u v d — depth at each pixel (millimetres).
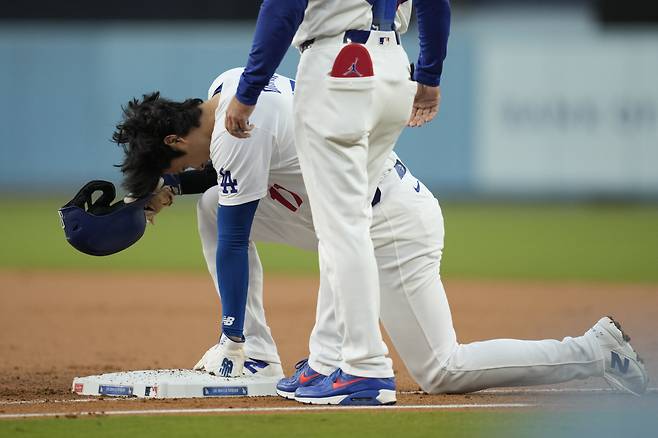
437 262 15836
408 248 15547
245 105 13812
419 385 16609
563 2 89938
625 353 15234
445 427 13117
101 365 21641
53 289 36031
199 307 32094
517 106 62250
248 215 15539
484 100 62406
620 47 61594
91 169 63688
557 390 16531
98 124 63438
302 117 14086
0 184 64500
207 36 64250
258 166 15305
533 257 45031
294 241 17375
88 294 34844
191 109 15742
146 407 14781
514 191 64250
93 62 63156
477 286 36594
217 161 15398
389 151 14758
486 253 46375
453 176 63000
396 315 15719
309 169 14180
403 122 14492
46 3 69438
